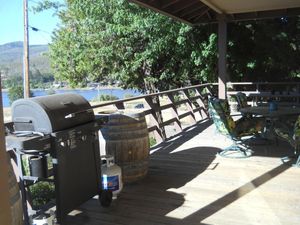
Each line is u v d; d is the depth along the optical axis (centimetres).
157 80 1310
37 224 259
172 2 679
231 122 500
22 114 291
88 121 326
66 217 303
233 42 1154
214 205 339
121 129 397
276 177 414
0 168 114
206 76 1197
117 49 1313
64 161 292
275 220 304
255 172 435
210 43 1128
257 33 1135
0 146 114
